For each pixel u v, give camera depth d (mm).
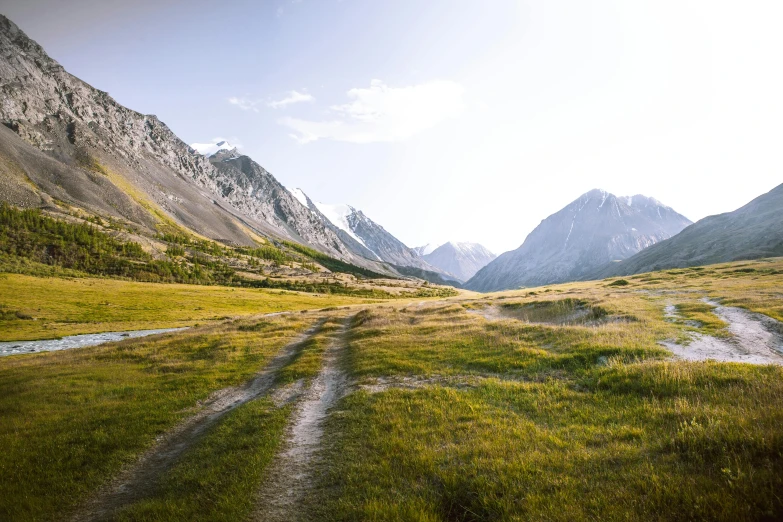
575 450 9727
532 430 11602
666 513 6523
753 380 12836
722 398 11867
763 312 29531
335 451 11992
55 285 109812
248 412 17297
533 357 21344
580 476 8297
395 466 10242
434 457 10406
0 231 164750
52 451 14797
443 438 11844
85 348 42719
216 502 9672
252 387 23766
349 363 25797
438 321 40594
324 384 21969
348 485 9586
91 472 13062
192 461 12820
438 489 8859
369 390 18609
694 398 12359
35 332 64938
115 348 39125
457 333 31234
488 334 29250
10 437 16359
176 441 15883
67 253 168750
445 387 17656
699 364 15383
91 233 196875
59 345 56406
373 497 8734
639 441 9852
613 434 10523
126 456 14266
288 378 23641
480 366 21203
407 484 9219
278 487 10164
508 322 33906
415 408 15000
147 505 10109
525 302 54312
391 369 22172
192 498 10211
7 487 12234
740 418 9250
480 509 7848
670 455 8422
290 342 38312
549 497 7609
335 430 13938
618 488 7504
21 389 24828
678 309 36031
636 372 15438
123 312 88188
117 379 26344
